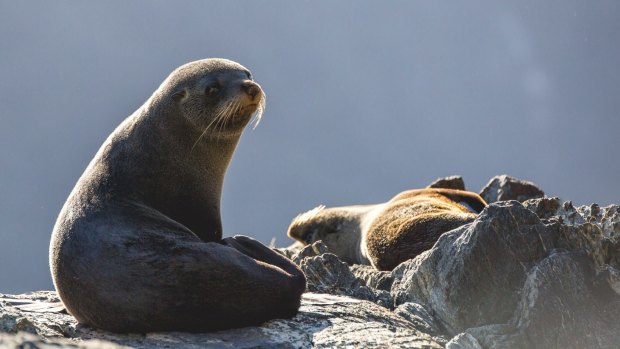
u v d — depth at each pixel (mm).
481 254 29047
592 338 27312
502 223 29281
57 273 26406
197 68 30250
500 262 29031
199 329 25750
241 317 25906
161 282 25312
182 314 25406
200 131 29531
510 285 28891
